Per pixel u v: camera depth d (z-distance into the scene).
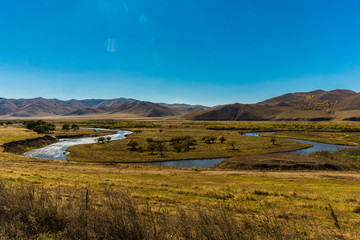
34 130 100.00
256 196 15.81
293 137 93.19
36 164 34.75
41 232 5.55
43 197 7.03
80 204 6.36
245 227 6.25
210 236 5.06
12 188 7.40
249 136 98.44
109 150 65.06
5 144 60.19
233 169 37.44
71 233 5.40
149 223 5.65
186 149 66.38
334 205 13.48
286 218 10.17
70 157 54.41
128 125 190.50
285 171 35.00
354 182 24.62
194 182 23.50
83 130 143.88
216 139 89.38
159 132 127.81
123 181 21.20
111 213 5.51
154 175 28.30
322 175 29.66
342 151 53.88
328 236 7.10
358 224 9.72
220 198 15.05
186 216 5.87
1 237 4.89
